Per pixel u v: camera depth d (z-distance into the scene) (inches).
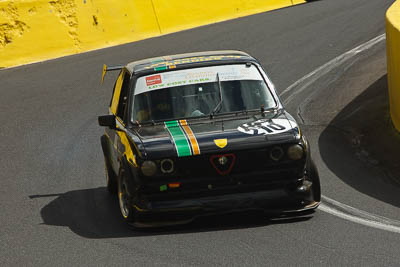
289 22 2928.2
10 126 1683.1
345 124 1494.8
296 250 769.6
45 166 1321.4
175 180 837.8
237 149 839.7
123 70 1093.8
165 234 855.1
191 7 3110.2
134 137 884.6
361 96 1672.0
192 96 952.9
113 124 952.3
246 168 845.8
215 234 839.7
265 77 990.4
